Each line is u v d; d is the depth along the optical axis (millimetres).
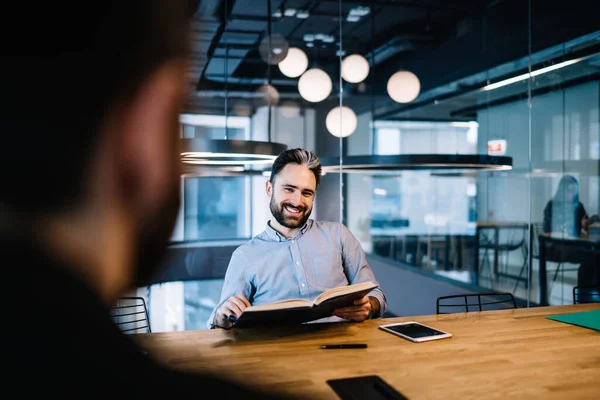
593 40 4070
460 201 7586
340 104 5840
